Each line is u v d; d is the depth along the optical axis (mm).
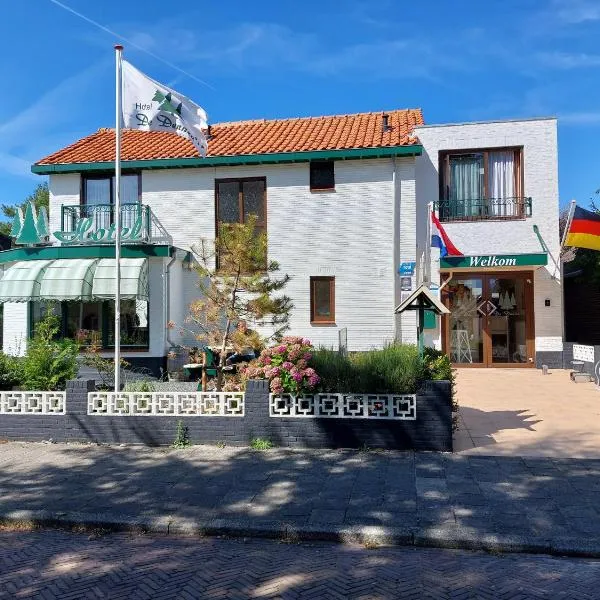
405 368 7926
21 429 8508
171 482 6637
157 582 4453
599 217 14742
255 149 15898
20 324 15219
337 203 15523
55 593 4277
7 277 14000
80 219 15617
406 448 7777
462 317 16484
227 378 9586
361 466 7113
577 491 6164
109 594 4254
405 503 5875
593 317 17781
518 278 16328
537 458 7375
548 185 15750
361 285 15383
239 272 9492
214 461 7406
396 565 4754
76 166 16125
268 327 15117
